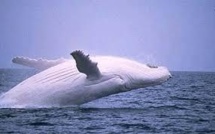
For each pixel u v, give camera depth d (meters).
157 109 102.75
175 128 75.75
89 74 90.00
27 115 83.31
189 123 81.44
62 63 93.50
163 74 96.19
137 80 93.00
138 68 94.81
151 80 94.00
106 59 94.75
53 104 90.25
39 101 89.69
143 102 128.38
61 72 91.94
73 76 91.75
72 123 77.31
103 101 130.12
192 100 138.25
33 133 68.50
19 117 81.38
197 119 86.88
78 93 91.12
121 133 70.06
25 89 90.75
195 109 106.06
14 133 68.44
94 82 91.25
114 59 94.88
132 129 73.69
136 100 137.25
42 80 91.44
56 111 87.94
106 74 91.56
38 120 79.06
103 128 73.69
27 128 72.31
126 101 132.00
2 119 79.50
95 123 77.94
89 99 91.81
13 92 91.25
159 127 76.25
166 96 160.62
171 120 84.25
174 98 148.50
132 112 94.00
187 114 94.38
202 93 180.88
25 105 89.12
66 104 91.31
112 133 69.94
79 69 86.31
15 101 89.75
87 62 84.88
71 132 69.81
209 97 153.38
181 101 133.75
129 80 92.50
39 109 88.81
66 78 91.56
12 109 88.38
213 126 78.75
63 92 90.56
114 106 108.69
